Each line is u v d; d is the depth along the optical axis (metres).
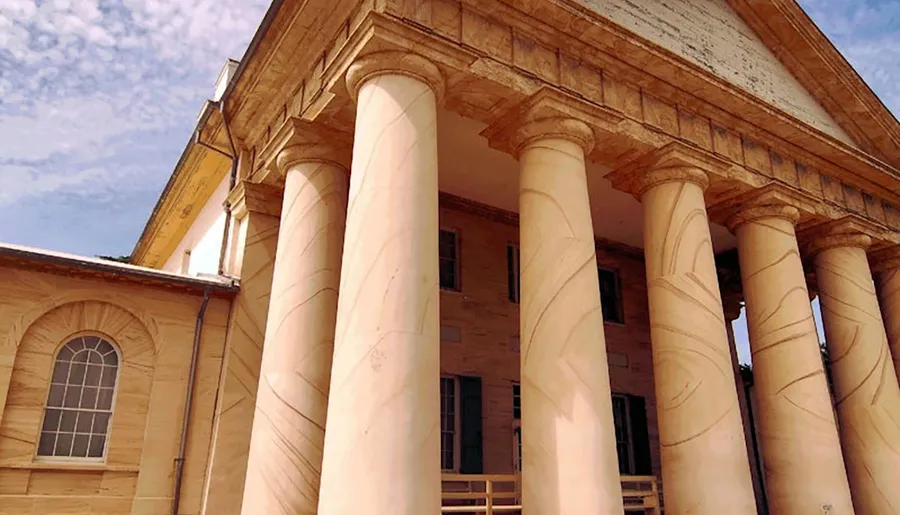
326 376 11.32
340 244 12.27
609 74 12.97
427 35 10.16
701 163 13.62
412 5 10.41
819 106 18.78
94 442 12.55
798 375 13.66
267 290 14.08
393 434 8.09
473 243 19.30
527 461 9.98
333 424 8.46
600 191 17.95
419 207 9.40
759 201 14.99
